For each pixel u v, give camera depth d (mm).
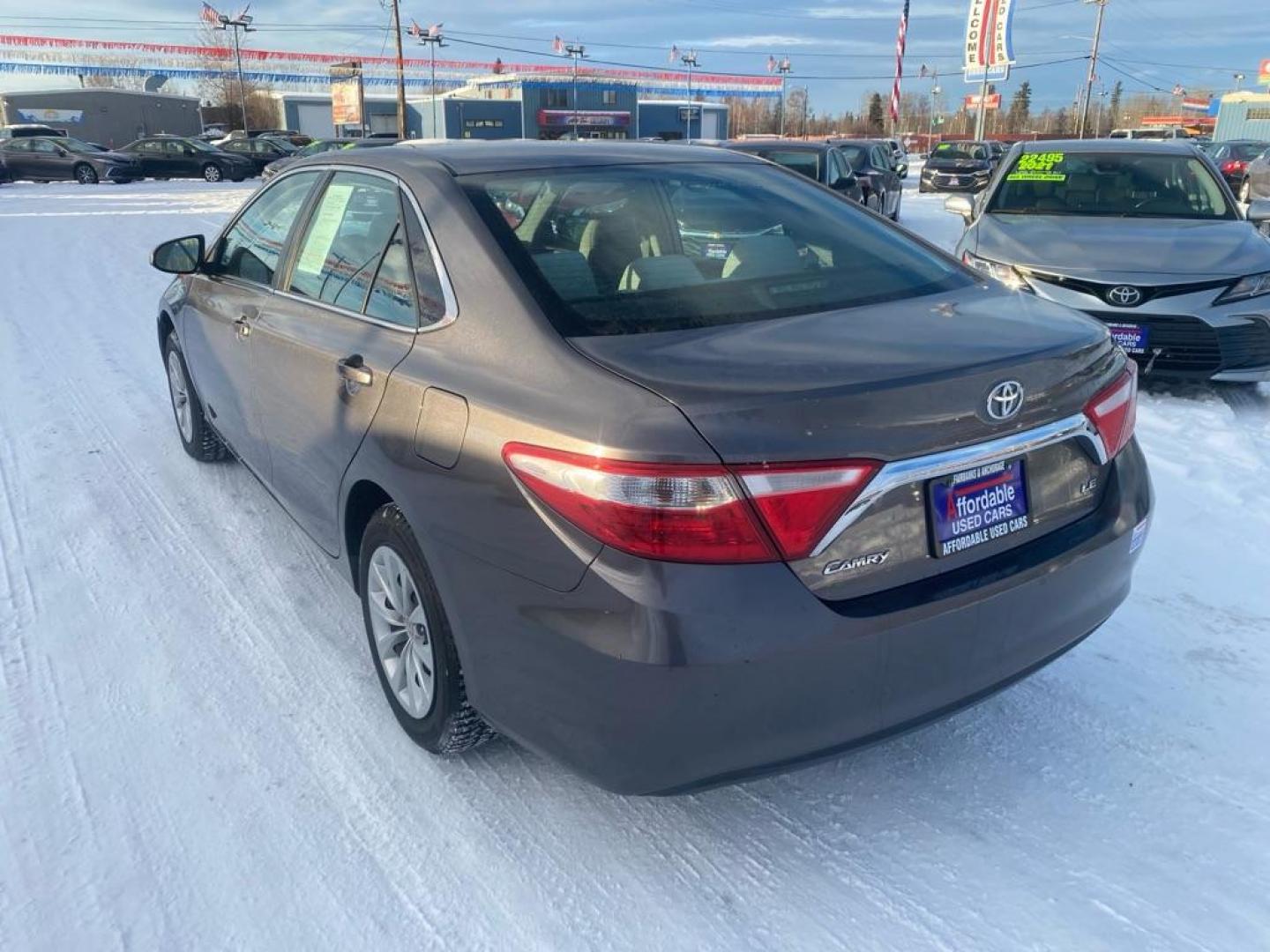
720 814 2672
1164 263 6031
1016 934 2260
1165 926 2271
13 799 2713
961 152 29547
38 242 14492
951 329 2469
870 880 2436
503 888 2426
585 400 2152
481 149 3236
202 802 2707
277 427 3529
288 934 2295
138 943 2268
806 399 2051
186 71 72125
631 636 2039
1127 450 2699
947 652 2260
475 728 2699
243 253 4113
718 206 3105
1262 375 5922
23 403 6164
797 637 2057
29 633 3531
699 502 1985
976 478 2281
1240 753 2848
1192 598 3721
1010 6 43000
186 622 3609
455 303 2619
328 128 70812
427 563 2551
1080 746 2900
